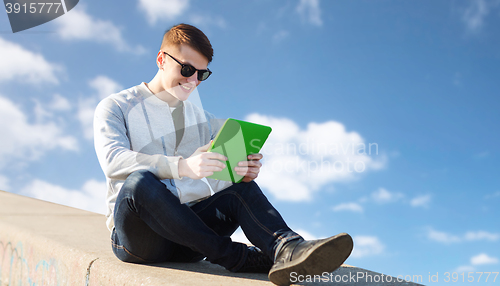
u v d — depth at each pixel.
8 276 1.73
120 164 1.20
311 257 0.96
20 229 1.79
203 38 1.52
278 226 1.13
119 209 1.17
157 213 1.11
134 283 1.08
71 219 2.60
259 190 1.26
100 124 1.34
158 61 1.55
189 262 1.43
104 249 1.49
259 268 1.25
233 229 1.37
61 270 1.40
